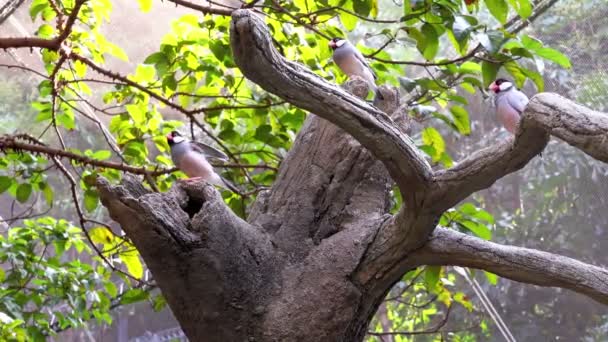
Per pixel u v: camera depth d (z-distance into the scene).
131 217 2.67
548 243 5.45
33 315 5.66
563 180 5.36
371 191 3.30
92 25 4.79
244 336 2.92
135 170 4.41
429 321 7.56
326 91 2.42
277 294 2.99
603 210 5.14
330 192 3.25
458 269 5.75
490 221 4.04
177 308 2.93
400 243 2.93
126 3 5.70
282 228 3.17
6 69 6.11
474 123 6.36
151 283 5.82
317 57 4.74
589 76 4.93
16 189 5.09
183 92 4.80
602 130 2.17
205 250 2.79
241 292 2.92
